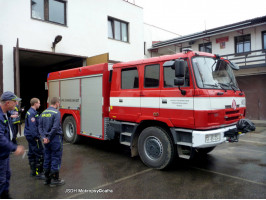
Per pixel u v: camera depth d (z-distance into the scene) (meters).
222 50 16.70
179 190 3.90
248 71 14.43
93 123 6.54
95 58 11.18
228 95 4.91
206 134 4.23
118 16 13.92
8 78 9.20
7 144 2.91
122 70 5.88
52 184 4.11
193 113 4.36
